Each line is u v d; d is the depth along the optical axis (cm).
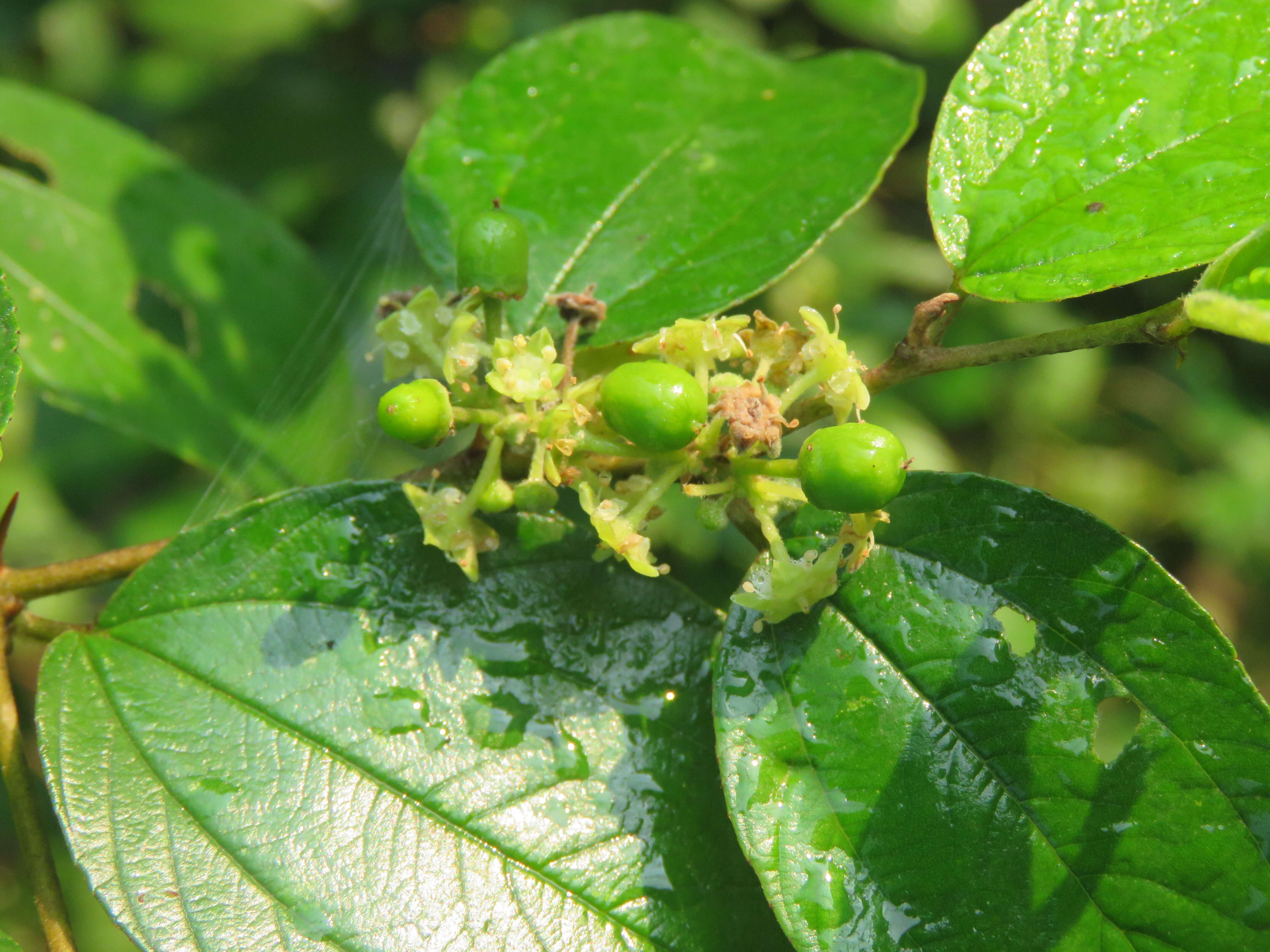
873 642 13
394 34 30
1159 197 13
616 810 13
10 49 31
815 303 27
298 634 13
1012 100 14
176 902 13
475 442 14
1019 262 13
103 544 28
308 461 17
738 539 24
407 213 15
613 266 15
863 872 13
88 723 13
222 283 18
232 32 30
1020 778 13
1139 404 31
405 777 13
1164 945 12
